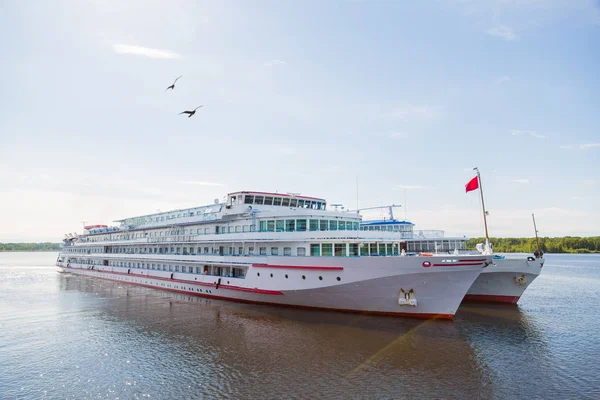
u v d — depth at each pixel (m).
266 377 21.50
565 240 179.75
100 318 36.22
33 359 25.03
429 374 21.91
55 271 97.75
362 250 36.19
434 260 29.52
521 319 35.41
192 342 27.89
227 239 42.59
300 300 35.81
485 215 36.53
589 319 35.91
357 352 25.16
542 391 19.98
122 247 68.12
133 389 20.31
